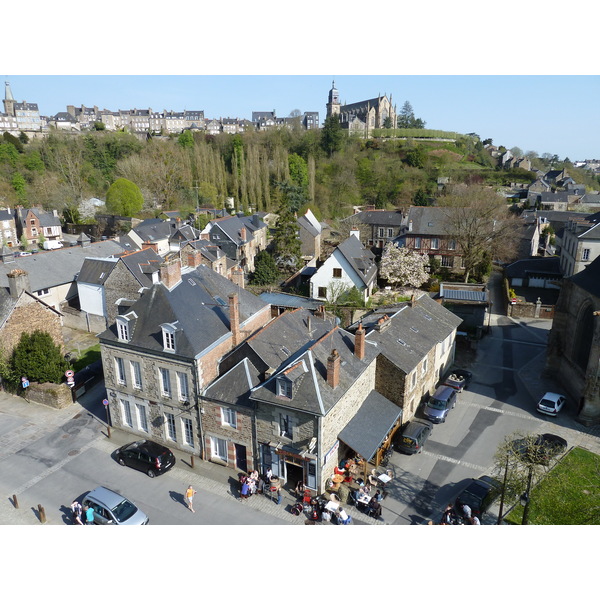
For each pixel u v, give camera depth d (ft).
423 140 476.13
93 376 126.00
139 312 96.68
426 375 114.62
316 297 188.96
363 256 197.26
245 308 111.14
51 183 334.44
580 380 114.11
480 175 428.15
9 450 98.37
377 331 106.11
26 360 115.55
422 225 228.63
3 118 554.46
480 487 81.61
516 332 167.02
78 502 81.66
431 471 91.15
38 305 125.80
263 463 87.04
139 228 234.99
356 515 79.10
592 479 86.99
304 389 79.25
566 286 122.72
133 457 91.71
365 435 87.10
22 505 82.53
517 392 122.72
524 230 250.98
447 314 133.28
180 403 93.30
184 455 96.22
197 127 607.37
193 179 366.84
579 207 351.25
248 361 89.86
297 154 392.27
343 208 358.23
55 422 108.78
